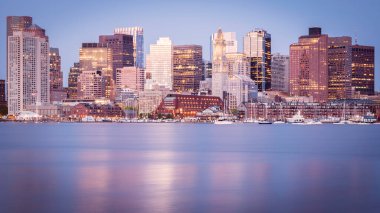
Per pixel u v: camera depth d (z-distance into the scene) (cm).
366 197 11269
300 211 10125
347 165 16562
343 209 10262
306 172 14938
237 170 15425
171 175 14425
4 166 16512
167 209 10250
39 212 10038
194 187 12450
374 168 15775
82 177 14038
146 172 15038
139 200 10969
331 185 12669
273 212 10050
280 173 14750
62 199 11062
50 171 15275
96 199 11075
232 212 10044
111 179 13688
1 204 10625
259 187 12425
